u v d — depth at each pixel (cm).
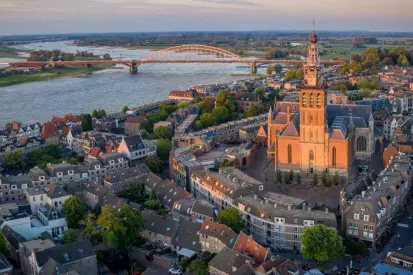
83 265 19238
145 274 19925
